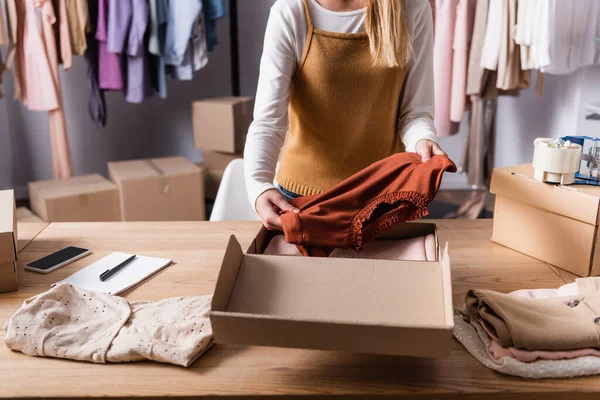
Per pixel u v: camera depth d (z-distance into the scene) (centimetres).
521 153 415
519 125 411
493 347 97
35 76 326
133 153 430
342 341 85
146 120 427
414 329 82
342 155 148
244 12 419
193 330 104
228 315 85
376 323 82
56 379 94
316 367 96
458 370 95
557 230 132
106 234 156
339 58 138
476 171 358
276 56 139
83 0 321
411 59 145
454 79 325
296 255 116
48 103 330
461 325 105
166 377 94
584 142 135
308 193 152
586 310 104
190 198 354
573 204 127
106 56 332
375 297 95
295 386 92
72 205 327
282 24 137
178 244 149
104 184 343
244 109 383
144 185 341
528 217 138
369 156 149
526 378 93
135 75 338
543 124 399
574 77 359
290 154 155
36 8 338
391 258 121
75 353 99
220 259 139
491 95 338
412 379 93
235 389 91
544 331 97
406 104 151
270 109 139
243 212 184
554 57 299
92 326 107
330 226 117
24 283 128
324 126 146
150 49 329
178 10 328
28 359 100
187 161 374
